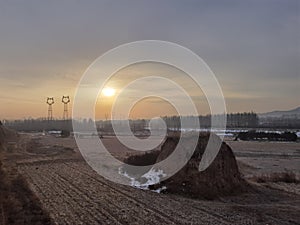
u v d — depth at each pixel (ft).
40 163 156.35
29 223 58.08
